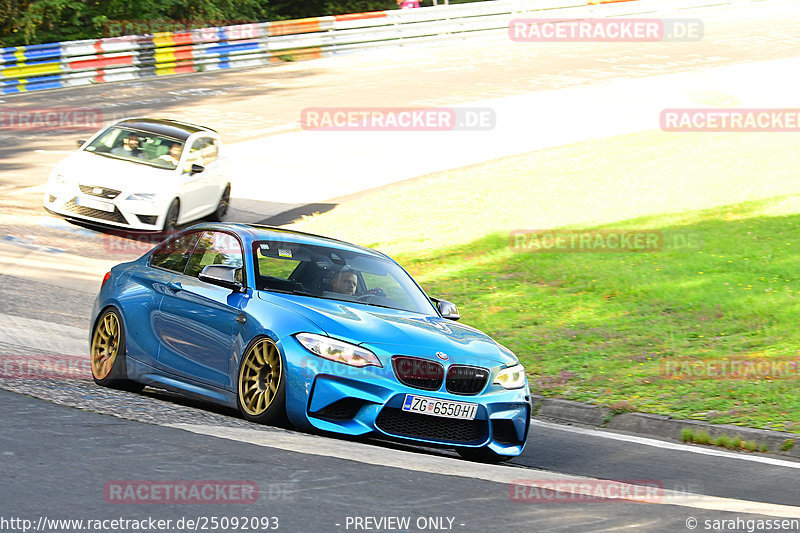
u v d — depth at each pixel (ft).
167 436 44.93
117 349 60.70
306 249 59.67
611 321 101.81
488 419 52.85
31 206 139.74
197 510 34.58
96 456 40.32
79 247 121.60
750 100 235.61
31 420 45.55
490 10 343.05
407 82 268.62
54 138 189.47
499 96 251.39
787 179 152.25
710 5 385.91
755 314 99.91
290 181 178.50
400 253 134.41
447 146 205.36
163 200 126.93
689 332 96.63
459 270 124.88
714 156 174.09
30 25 308.19
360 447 48.06
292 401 50.06
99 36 323.78
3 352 67.56
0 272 102.89
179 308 57.21
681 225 134.82
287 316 52.06
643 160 177.06
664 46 322.34
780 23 360.69
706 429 69.87
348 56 312.50
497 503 39.75
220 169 146.20
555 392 79.97
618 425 73.51
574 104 240.94
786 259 115.55
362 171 186.70
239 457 42.39
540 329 100.42
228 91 252.42
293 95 250.37
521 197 160.45
